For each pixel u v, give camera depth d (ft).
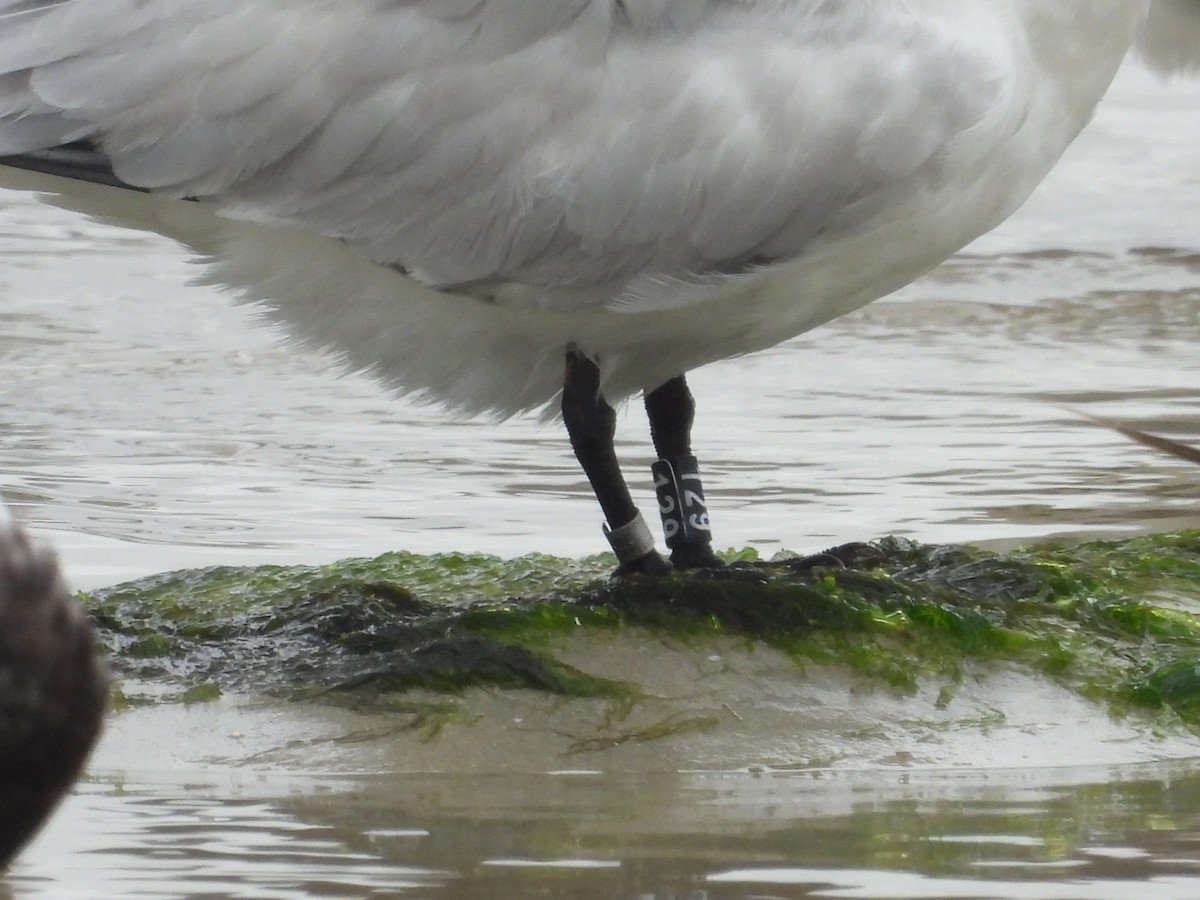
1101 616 39.93
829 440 63.72
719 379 72.69
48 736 20.43
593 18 37.55
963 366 76.48
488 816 31.09
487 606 38.99
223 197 38.37
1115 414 67.92
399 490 57.16
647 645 37.42
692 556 42.57
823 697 36.42
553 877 27.99
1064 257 95.50
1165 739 36.22
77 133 38.19
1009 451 62.18
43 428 64.28
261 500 55.88
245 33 37.78
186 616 41.04
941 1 38.32
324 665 37.27
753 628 37.96
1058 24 38.99
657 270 38.06
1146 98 124.88
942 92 37.63
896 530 52.70
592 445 40.45
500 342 39.91
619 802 32.04
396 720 35.37
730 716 35.76
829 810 31.71
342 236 38.29
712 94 37.40
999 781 33.81
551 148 37.55
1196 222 101.76
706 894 27.35
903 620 38.22
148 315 80.64
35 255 89.56
